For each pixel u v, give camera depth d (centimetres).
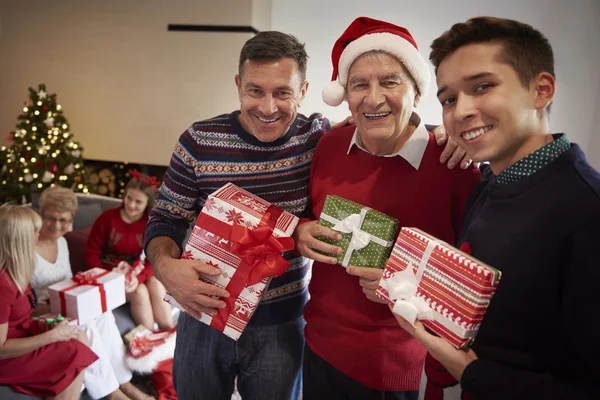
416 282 82
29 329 176
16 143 370
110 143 470
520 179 73
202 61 425
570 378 67
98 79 458
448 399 91
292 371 129
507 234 73
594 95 380
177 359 131
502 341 74
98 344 196
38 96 376
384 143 105
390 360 108
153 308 239
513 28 71
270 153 121
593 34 371
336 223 105
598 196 63
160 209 129
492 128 72
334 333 113
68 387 170
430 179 106
